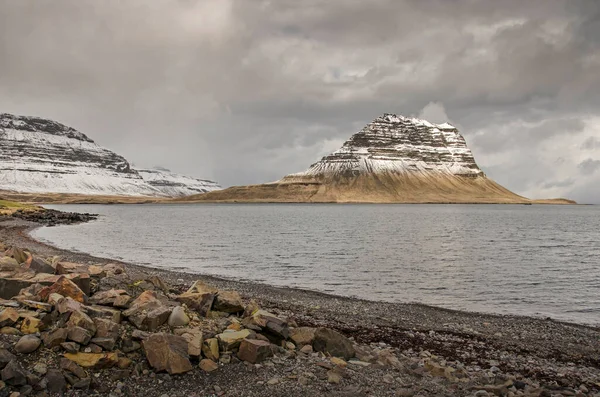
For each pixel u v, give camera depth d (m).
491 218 188.00
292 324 19.28
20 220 108.12
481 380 15.43
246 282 38.31
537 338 22.84
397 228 117.62
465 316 27.31
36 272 19.83
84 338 13.13
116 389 12.26
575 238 91.50
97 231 93.25
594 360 19.59
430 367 16.08
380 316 26.12
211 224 126.50
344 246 70.25
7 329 13.41
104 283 19.64
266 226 119.31
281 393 12.95
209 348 14.58
